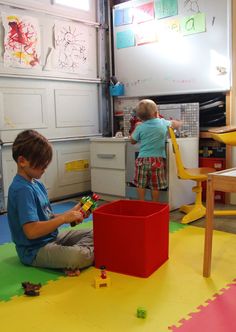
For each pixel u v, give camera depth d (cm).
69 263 185
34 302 159
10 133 328
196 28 335
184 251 219
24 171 190
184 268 194
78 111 386
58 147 369
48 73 351
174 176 314
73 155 384
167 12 352
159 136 296
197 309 152
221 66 325
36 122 348
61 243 207
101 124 411
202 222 279
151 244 185
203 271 185
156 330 137
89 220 283
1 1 309
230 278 182
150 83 377
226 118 331
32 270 193
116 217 185
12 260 208
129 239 183
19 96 332
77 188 391
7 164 330
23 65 330
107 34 406
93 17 391
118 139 338
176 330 137
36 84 345
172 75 359
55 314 149
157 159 299
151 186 304
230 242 233
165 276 185
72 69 373
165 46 359
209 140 345
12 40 320
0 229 276
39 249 193
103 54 404
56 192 371
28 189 186
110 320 144
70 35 368
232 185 171
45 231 181
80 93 386
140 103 307
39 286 171
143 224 179
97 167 360
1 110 320
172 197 314
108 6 401
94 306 155
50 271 192
